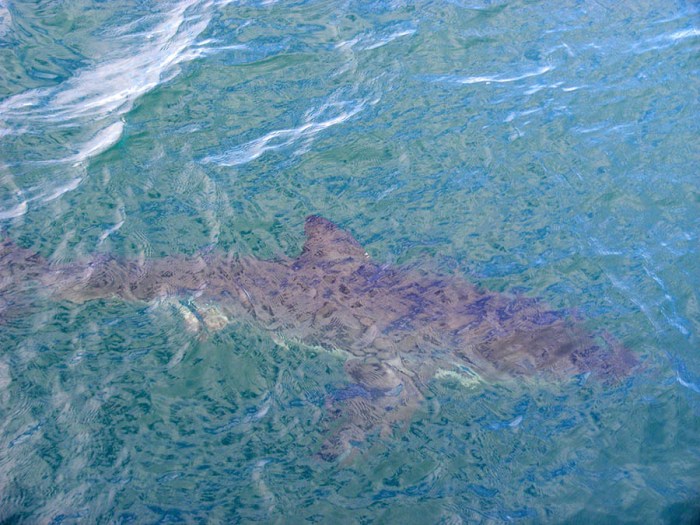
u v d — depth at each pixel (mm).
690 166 8164
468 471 6973
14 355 7230
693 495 6871
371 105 8555
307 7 9328
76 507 6777
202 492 6867
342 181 8117
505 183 8094
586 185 8070
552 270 7680
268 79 8711
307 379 7277
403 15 9234
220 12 9273
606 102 8562
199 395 7180
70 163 8117
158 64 8781
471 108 8531
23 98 8500
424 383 7297
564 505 6855
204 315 7469
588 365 7297
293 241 7801
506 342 7387
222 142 8305
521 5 9336
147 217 7863
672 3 9398
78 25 9070
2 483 6820
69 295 7484
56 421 7031
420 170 8172
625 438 7059
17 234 7727
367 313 7492
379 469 6973
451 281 7625
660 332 7422
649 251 7758
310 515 6816
